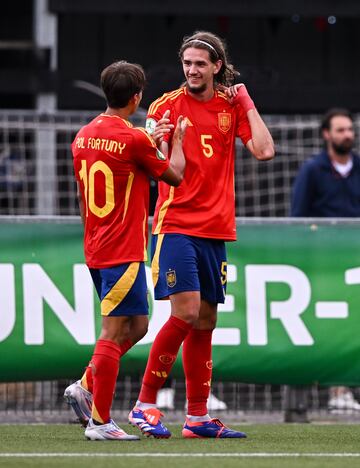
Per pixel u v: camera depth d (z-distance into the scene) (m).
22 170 40.00
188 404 24.92
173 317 24.17
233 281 30.20
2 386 31.55
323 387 31.34
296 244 30.39
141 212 23.44
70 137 40.22
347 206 33.16
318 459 21.12
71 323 29.84
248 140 24.59
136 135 23.12
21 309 29.77
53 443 23.55
